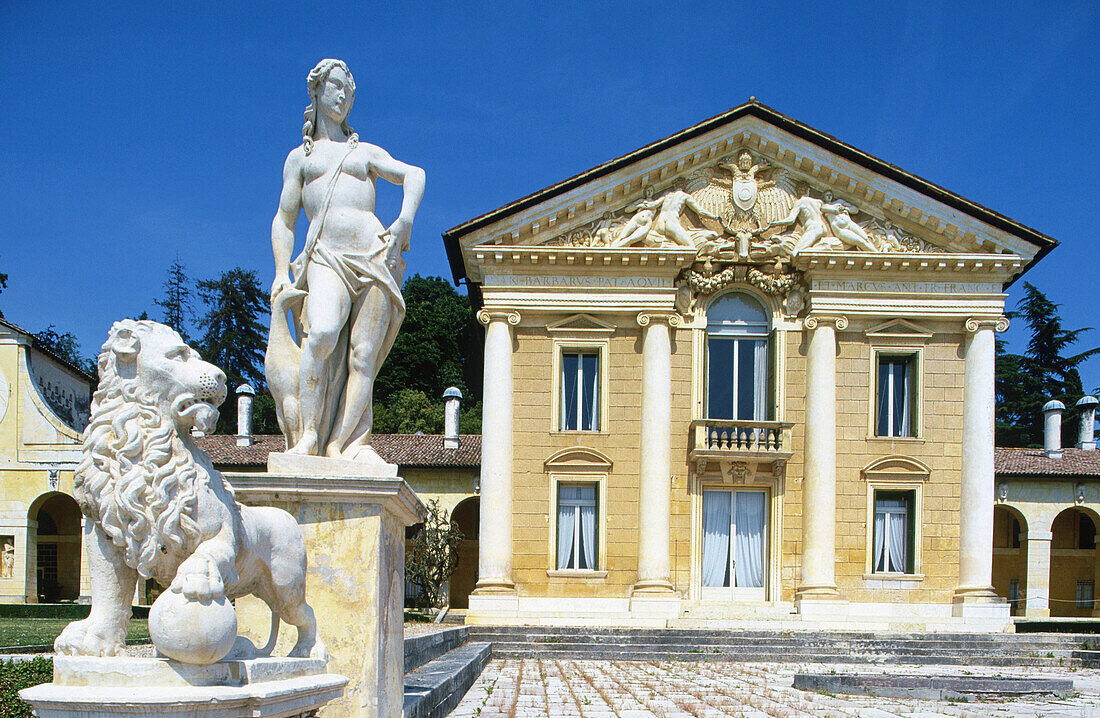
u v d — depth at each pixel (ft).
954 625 97.96
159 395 14.93
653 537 98.84
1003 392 223.92
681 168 104.63
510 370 101.76
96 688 13.35
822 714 43.57
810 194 105.09
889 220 104.53
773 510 101.76
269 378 22.93
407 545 138.00
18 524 123.44
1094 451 145.59
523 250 101.14
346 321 23.40
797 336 103.81
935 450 102.42
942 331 103.65
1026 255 101.76
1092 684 62.95
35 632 64.95
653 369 101.09
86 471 14.76
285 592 16.98
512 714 38.81
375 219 23.70
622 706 44.55
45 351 134.41
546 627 90.74
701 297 104.17
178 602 13.65
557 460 101.14
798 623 97.50
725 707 45.32
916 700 52.65
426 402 200.03
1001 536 149.07
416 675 39.29
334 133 24.08
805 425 102.32
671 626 96.12
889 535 102.73
